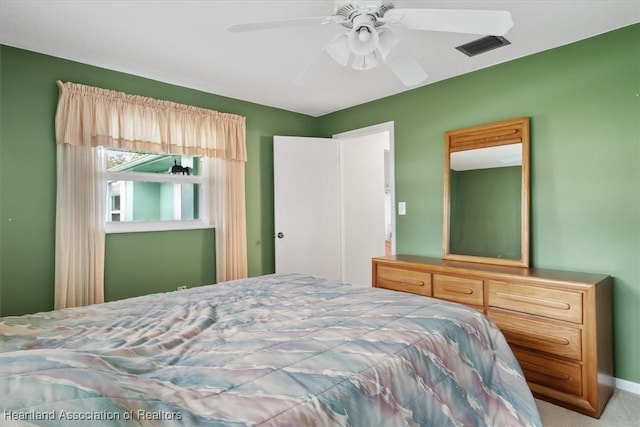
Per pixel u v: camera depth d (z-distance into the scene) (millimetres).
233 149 3426
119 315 1610
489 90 2803
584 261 2344
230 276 3389
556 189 2463
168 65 2723
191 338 1321
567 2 1897
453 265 2650
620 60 2195
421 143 3262
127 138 2777
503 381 1513
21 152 2398
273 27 1604
